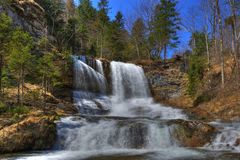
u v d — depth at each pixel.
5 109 16.30
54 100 21.47
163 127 15.67
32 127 14.01
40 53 25.34
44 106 19.02
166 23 48.66
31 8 33.38
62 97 24.22
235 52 30.25
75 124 15.70
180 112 25.86
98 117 17.06
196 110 25.88
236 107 22.66
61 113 19.22
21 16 30.55
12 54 18.08
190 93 29.94
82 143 15.03
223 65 29.45
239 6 31.86
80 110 23.22
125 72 33.62
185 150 13.68
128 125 15.67
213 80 29.48
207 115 23.69
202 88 29.66
